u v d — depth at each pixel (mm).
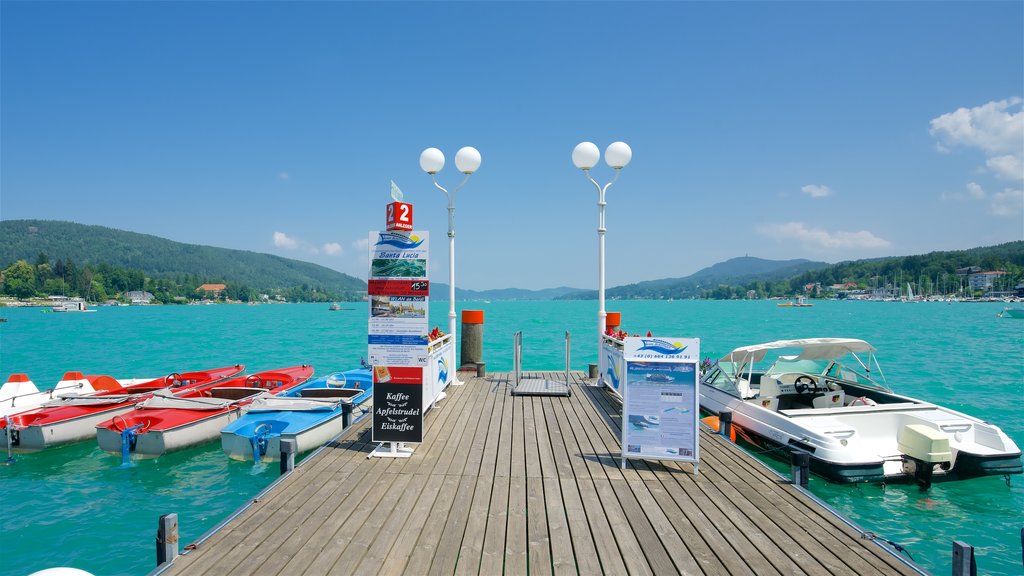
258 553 4102
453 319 11609
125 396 11391
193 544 4219
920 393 16047
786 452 8039
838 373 10398
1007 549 6094
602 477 5871
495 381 12172
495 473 5977
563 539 4383
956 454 7301
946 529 6527
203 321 68250
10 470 8914
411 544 4277
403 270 6727
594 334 42156
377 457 6531
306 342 37344
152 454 9172
